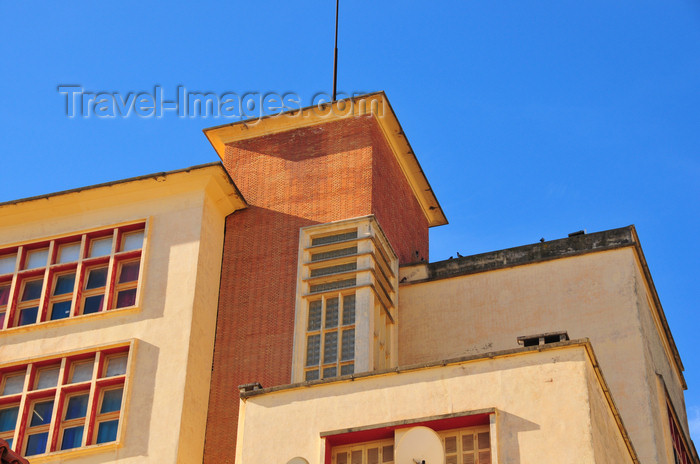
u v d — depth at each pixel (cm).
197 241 3164
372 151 3388
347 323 3072
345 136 3444
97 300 3161
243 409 2555
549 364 2373
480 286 3241
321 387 2522
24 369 3088
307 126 3506
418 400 2427
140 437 2836
